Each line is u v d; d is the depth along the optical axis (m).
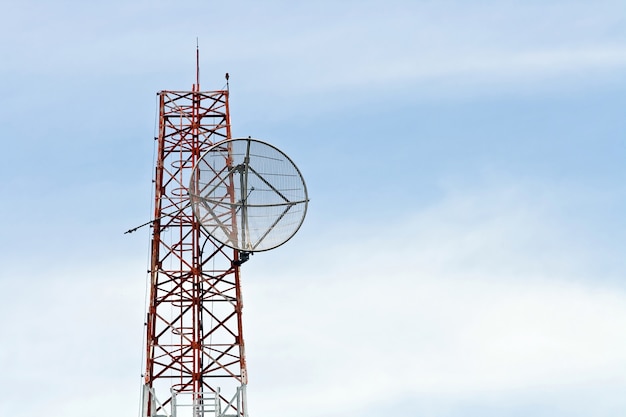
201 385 66.88
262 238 63.47
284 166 64.50
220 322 68.31
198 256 69.00
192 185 62.72
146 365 67.00
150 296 68.12
